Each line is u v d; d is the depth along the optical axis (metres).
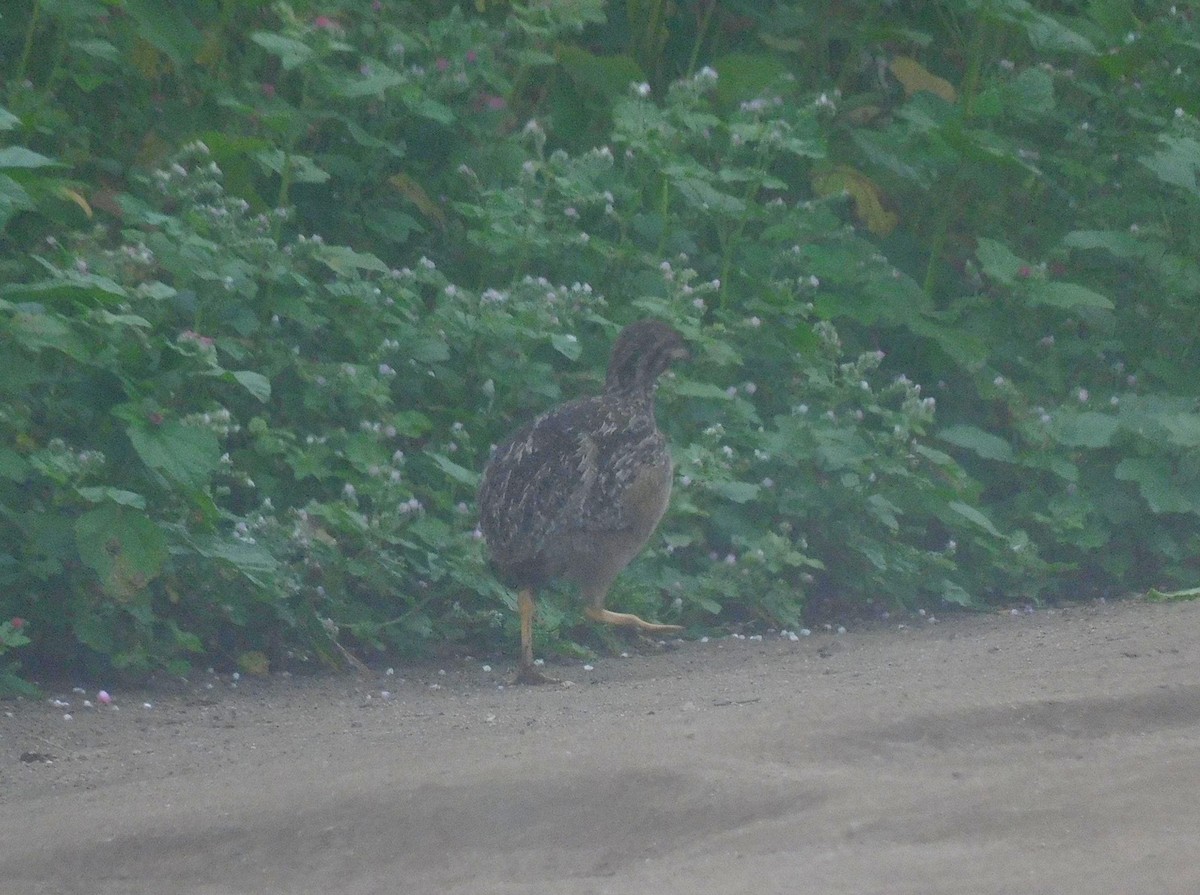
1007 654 10.91
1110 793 7.05
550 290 14.57
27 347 11.68
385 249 16.14
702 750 7.78
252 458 13.20
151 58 15.66
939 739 8.06
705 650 13.12
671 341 12.53
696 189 16.00
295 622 12.36
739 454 14.84
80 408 12.16
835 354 15.62
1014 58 19.81
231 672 12.20
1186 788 7.09
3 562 11.35
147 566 11.16
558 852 6.96
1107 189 18.55
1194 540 15.42
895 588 14.55
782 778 7.38
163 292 12.11
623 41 19.23
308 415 13.67
